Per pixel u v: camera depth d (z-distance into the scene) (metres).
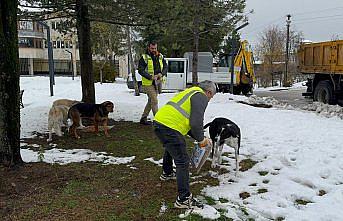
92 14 10.37
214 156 6.07
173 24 9.97
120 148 7.38
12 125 5.93
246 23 15.47
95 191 5.09
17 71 5.93
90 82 10.68
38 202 4.70
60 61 53.72
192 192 5.05
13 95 5.90
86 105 8.59
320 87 15.53
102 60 38.28
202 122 4.48
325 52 14.90
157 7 9.55
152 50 9.16
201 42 24.30
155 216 4.33
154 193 5.02
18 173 5.72
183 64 22.53
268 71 43.28
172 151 4.50
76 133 8.51
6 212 4.41
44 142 8.04
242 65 23.20
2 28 5.66
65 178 5.58
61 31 12.31
